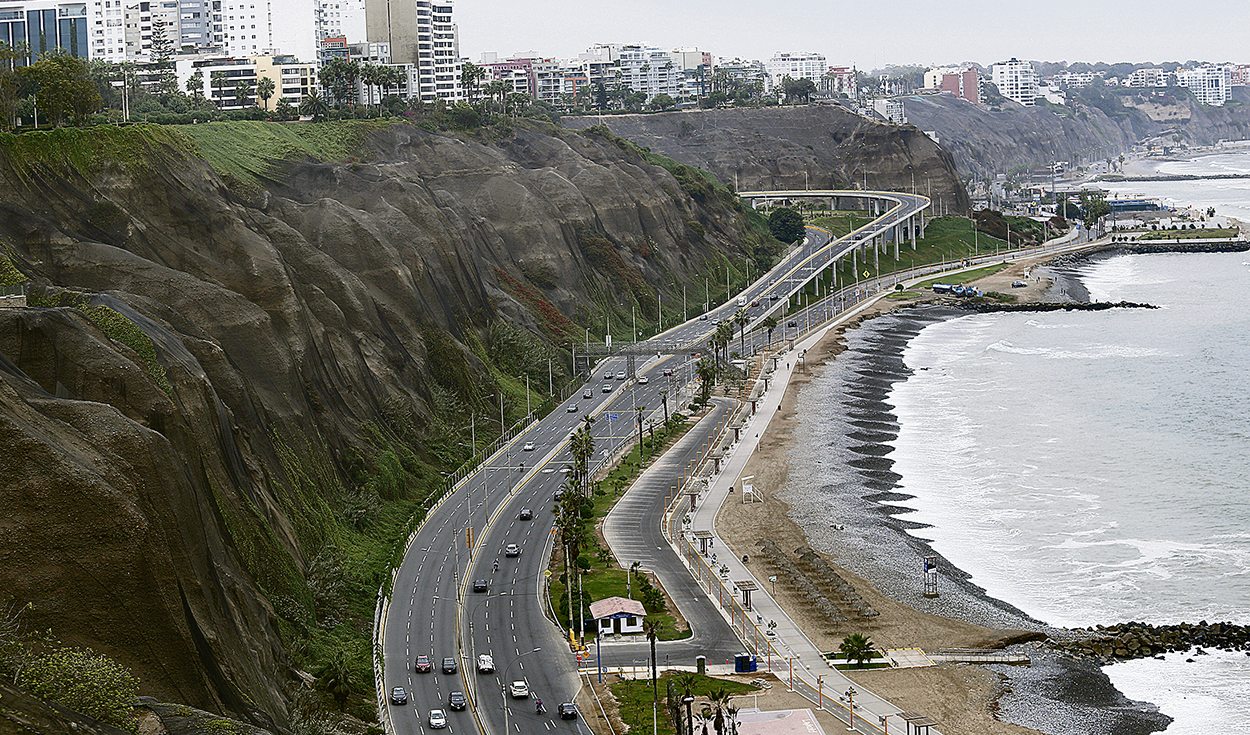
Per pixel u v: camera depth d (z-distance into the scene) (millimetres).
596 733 108438
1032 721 113125
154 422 116250
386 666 122812
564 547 141875
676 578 147750
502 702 114625
